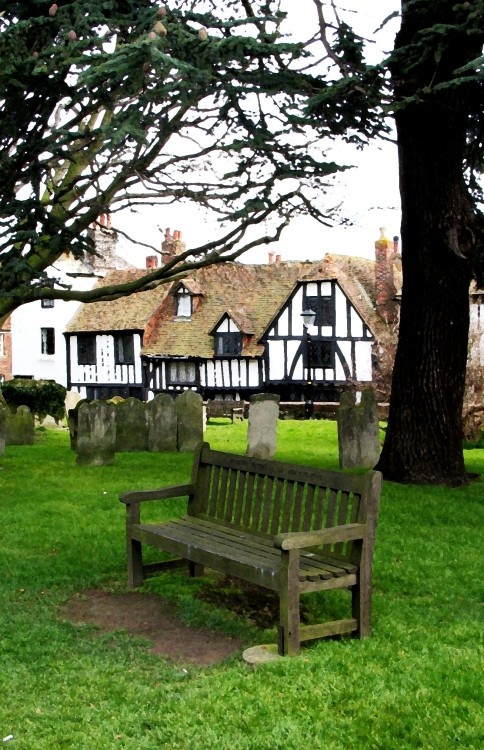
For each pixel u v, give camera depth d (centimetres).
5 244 788
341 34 853
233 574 525
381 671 447
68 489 1064
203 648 509
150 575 673
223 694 421
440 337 1115
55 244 792
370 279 3794
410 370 1134
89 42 630
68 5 666
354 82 790
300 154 826
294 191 920
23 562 696
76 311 4631
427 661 464
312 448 1672
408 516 888
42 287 819
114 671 466
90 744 372
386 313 3384
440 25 776
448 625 540
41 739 379
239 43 629
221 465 652
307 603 589
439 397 1118
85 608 589
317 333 3634
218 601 602
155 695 427
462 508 938
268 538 588
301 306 3684
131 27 684
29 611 575
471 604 592
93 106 706
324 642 503
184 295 4191
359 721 389
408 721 387
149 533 614
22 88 695
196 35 636
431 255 1097
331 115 876
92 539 781
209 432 2081
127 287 1122
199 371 4006
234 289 4131
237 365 3881
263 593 624
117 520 866
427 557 718
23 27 654
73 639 522
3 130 743
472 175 1216
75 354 4516
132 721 396
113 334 4341
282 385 3747
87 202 903
